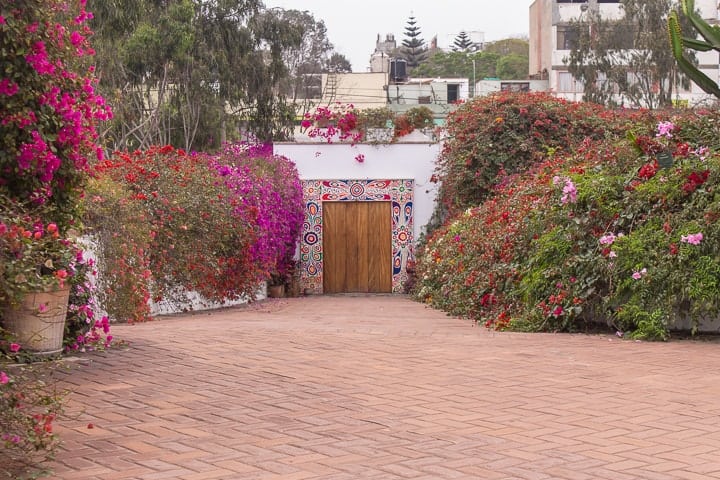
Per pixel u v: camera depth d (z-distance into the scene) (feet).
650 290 32.27
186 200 46.65
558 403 20.76
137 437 17.85
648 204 34.40
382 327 36.09
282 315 46.39
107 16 93.56
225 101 117.08
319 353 27.78
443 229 62.28
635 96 154.10
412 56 300.20
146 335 31.81
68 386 22.57
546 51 204.13
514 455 16.47
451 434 18.02
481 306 41.01
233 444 17.33
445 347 29.25
